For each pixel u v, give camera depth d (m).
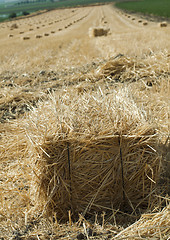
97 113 3.52
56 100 4.01
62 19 56.81
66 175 3.14
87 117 3.42
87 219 3.16
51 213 3.20
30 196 3.44
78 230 2.94
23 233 2.96
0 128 5.37
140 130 3.18
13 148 4.46
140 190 3.28
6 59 14.08
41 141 3.07
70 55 13.40
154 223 2.83
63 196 3.17
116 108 3.62
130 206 3.29
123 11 62.72
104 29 23.28
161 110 5.27
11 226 3.06
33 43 20.75
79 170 3.14
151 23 35.94
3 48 18.95
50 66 11.13
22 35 32.19
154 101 5.88
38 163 3.11
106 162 3.17
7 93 7.21
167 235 2.70
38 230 2.97
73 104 3.85
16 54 15.49
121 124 3.23
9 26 50.88
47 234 2.91
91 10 75.62
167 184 3.58
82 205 3.23
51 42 19.92
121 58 8.53
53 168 3.11
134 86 7.12
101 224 3.04
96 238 2.81
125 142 3.16
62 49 16.19
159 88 6.86
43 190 3.16
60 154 3.10
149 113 3.65
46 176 3.10
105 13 61.16
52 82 8.27
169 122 4.87
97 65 9.40
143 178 3.22
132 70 8.09
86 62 10.94
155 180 3.29
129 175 3.21
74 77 8.37
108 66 8.32
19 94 7.17
